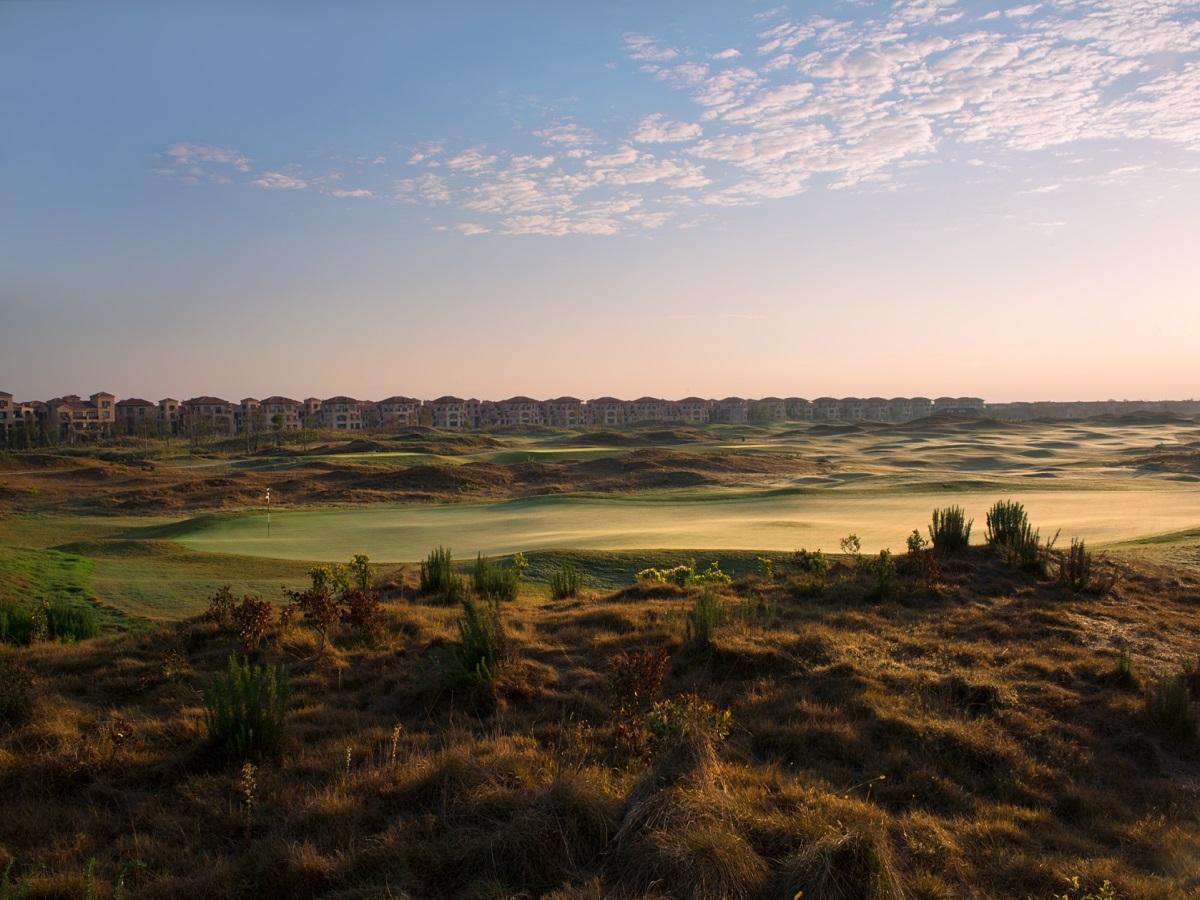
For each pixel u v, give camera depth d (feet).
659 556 87.76
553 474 250.16
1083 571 51.47
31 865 21.03
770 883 19.52
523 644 39.88
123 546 108.37
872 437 438.40
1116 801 25.81
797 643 38.52
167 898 19.26
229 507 199.62
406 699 33.50
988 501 152.35
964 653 38.40
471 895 19.01
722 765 25.52
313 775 26.08
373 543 119.65
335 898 19.15
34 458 288.10
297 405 606.96
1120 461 285.43
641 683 30.50
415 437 418.10
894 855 20.76
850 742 28.60
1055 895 19.85
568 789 21.88
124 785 26.05
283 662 38.29
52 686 34.88
